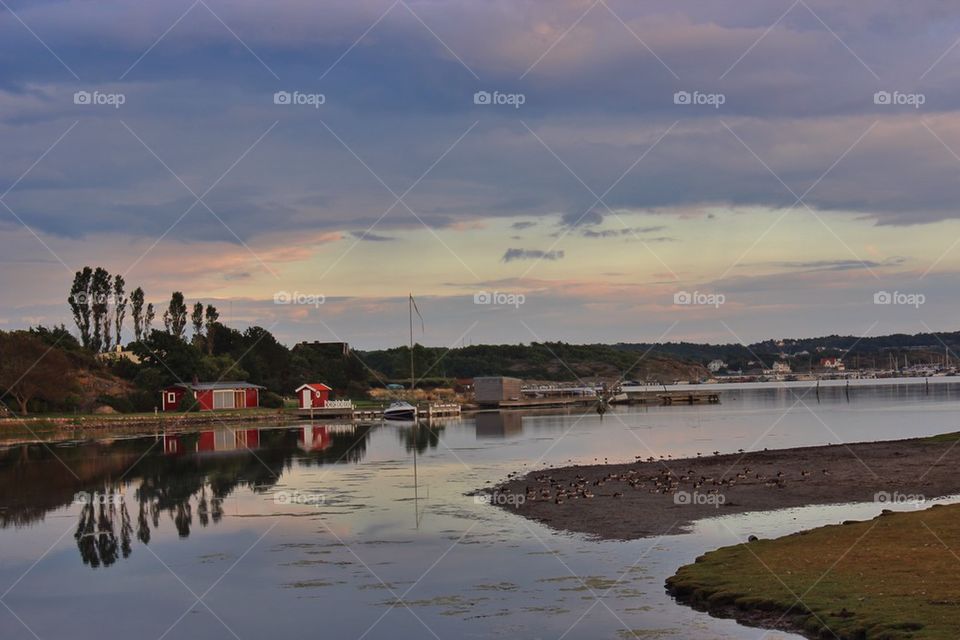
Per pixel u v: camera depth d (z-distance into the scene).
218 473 67.94
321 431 117.00
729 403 190.88
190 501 53.78
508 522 44.22
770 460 66.56
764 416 135.00
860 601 26.55
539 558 36.25
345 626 28.58
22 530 45.44
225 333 190.62
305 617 29.69
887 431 99.62
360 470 68.38
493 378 185.75
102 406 135.25
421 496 53.53
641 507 46.91
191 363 155.62
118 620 30.27
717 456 70.50
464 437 102.06
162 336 156.62
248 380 172.50
